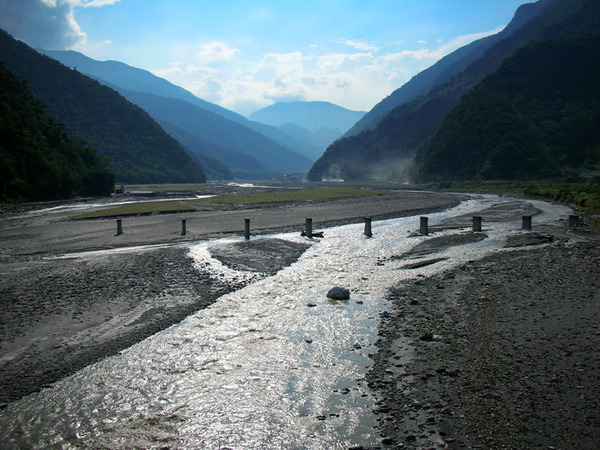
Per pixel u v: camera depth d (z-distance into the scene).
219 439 7.01
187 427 7.36
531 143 108.62
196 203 58.56
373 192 86.81
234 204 56.97
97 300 14.46
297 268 19.91
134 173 161.62
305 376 9.05
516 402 7.43
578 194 53.94
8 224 37.66
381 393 8.14
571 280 15.62
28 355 10.23
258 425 7.36
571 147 108.19
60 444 6.93
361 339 11.00
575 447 6.14
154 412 7.86
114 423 7.51
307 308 13.73
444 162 128.38
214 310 13.62
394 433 6.82
